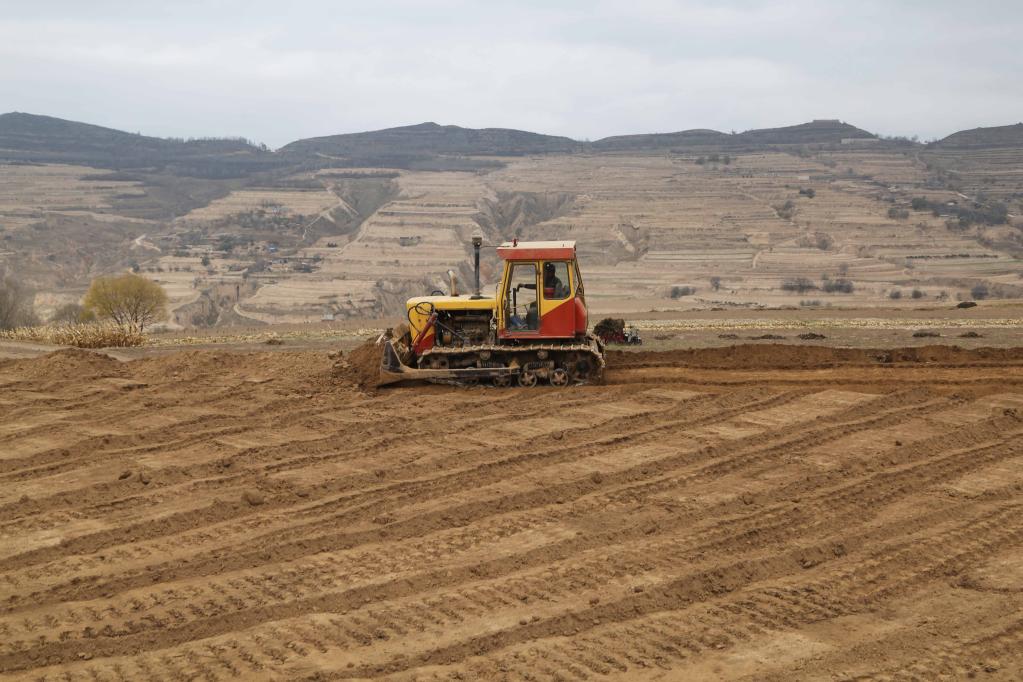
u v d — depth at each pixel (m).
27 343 30.52
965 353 22.03
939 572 10.08
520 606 9.37
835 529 11.27
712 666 8.22
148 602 9.59
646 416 16.31
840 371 19.94
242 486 13.14
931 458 13.89
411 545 10.94
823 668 8.18
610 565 10.27
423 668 8.25
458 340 19.05
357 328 40.75
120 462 14.31
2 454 14.88
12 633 9.02
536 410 16.84
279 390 18.95
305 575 10.16
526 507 12.15
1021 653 8.41
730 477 13.17
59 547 10.98
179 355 22.36
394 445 14.97
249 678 8.13
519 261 18.39
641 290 152.38
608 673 8.12
